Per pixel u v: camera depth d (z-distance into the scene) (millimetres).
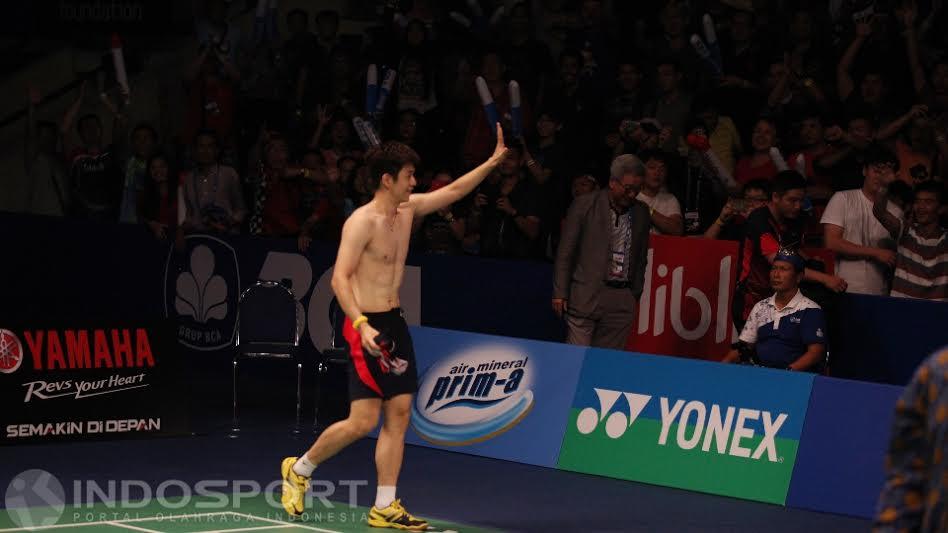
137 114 21875
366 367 9445
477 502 10648
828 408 10852
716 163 14734
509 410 12500
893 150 14938
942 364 3986
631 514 10328
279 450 12703
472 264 15617
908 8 15875
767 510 10625
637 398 11820
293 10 20422
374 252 9555
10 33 21328
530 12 18938
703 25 16656
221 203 17812
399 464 9680
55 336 12930
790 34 16844
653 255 13938
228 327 17328
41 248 19344
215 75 20094
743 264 13031
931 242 13172
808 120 15180
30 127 20406
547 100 17672
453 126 18156
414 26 19234
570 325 13406
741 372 11367
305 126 19312
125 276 18391
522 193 15789
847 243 13438
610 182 13203
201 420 14320
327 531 9438
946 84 15281
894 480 4117
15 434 12641
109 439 13070
